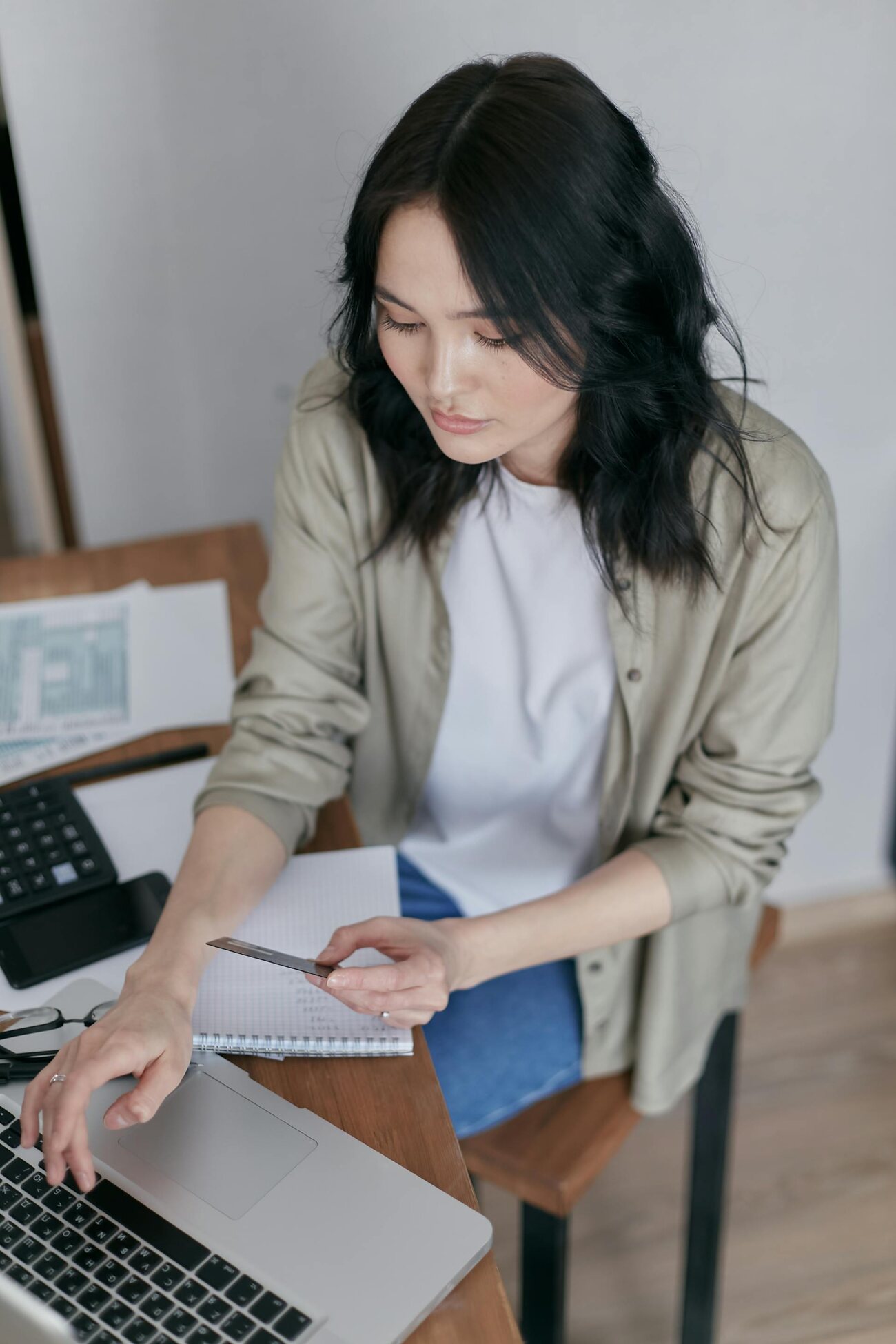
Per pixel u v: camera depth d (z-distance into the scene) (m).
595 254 0.77
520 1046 1.12
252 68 1.46
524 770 1.16
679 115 1.38
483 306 0.76
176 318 1.64
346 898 0.93
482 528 1.05
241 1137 0.73
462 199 0.73
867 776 1.87
